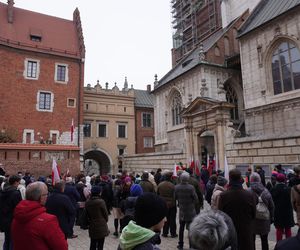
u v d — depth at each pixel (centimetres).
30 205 380
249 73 2592
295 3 2280
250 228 552
